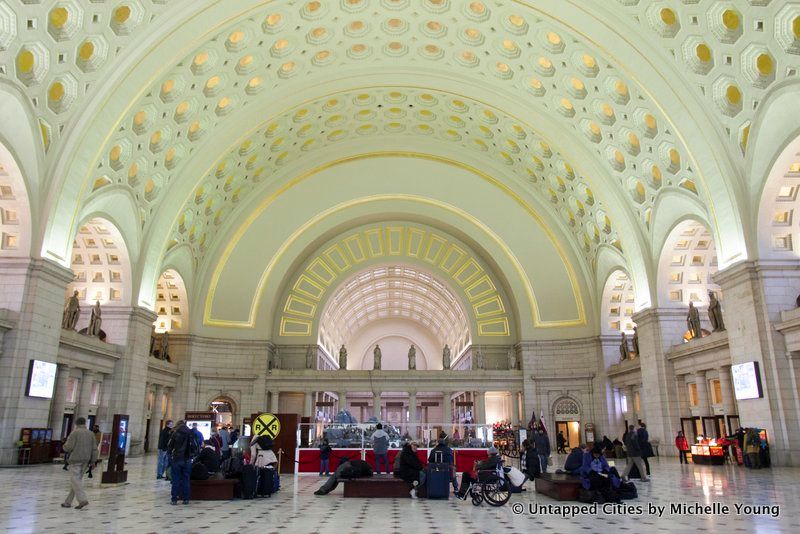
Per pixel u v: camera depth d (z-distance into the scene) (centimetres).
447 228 3569
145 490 1260
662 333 2552
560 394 3284
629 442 1470
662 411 2497
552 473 1284
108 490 1254
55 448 1903
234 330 3350
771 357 1822
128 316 2542
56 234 1925
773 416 1788
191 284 3225
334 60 2581
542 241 3353
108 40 1820
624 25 1972
